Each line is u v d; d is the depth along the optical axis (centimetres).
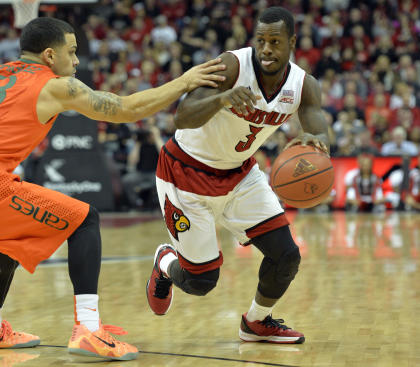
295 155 479
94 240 460
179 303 658
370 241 1155
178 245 511
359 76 2164
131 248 1127
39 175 1728
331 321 562
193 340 511
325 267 873
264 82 473
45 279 821
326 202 1817
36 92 439
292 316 584
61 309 633
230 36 2353
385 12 2520
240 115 477
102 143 1909
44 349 486
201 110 447
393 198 1781
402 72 2212
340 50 2375
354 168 1805
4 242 445
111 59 2289
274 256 494
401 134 1838
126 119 457
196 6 2566
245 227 505
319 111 495
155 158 1848
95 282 458
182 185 504
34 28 459
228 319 583
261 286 501
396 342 488
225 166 506
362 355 454
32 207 443
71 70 475
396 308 608
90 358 460
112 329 482
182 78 461
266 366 429
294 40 467
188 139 507
